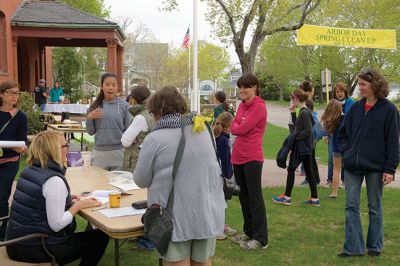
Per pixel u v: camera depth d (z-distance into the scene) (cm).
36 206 348
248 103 502
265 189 835
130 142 496
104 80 542
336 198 762
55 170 361
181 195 311
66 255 365
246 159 505
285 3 1317
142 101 504
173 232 308
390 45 1554
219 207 330
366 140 475
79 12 2123
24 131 528
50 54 3052
